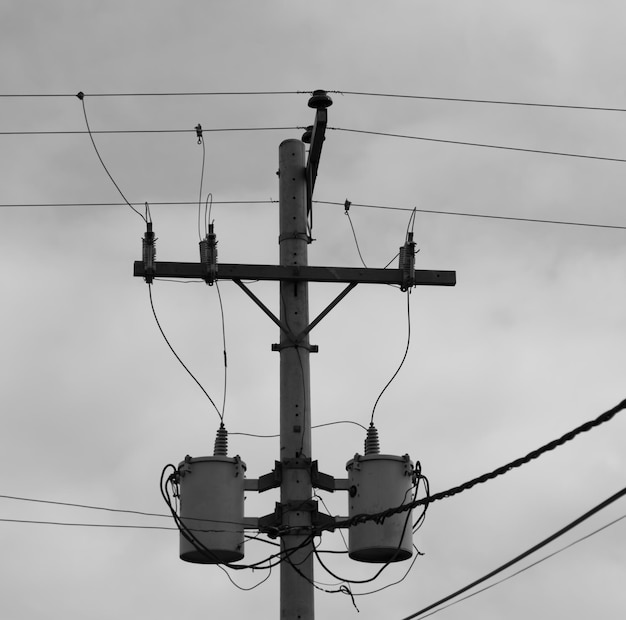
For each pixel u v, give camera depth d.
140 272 25.58
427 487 25.34
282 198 26.69
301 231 26.45
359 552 24.94
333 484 25.28
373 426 25.69
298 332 25.77
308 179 26.75
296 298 25.95
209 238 25.88
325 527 24.80
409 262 26.11
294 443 25.17
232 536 24.88
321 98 26.48
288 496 24.94
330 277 26.05
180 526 24.95
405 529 24.94
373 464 25.16
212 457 25.23
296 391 25.44
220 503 25.00
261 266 25.92
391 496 25.00
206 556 24.84
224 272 25.75
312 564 24.66
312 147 26.31
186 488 25.16
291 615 24.33
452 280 26.23
